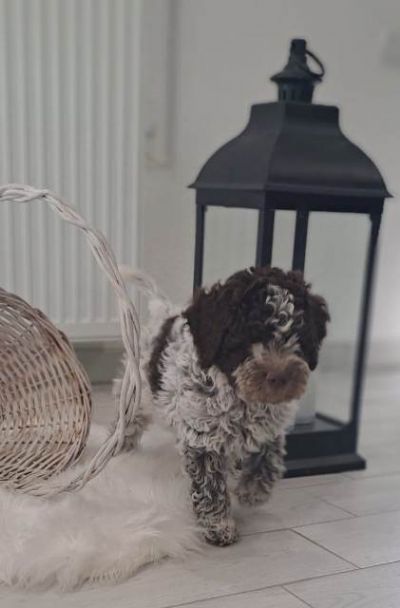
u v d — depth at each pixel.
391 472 1.60
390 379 2.49
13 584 1.06
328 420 1.73
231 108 2.28
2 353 1.51
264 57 2.29
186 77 2.19
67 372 1.43
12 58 1.85
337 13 2.35
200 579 1.10
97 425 1.71
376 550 1.22
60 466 1.38
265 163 1.43
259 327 1.09
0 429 1.50
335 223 1.61
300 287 1.16
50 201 1.26
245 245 1.65
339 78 2.40
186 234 2.28
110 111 1.96
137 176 2.03
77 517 1.19
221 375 1.16
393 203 2.55
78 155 1.96
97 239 1.24
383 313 2.62
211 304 1.13
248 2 2.22
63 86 1.91
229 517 1.23
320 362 1.82
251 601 1.04
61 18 1.86
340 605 1.04
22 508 1.22
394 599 1.06
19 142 1.91
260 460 1.30
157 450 1.53
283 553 1.20
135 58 1.95
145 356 1.39
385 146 2.52
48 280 2.01
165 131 2.20
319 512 1.37
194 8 2.16
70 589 1.05
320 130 1.52
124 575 1.09
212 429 1.19
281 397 1.09
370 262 1.62
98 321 2.08
